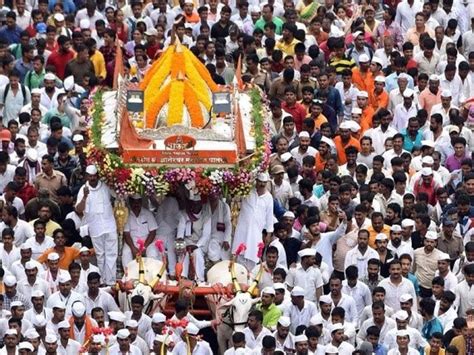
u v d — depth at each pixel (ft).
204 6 332.19
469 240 282.97
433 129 304.09
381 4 342.85
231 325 262.88
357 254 276.62
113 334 261.24
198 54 315.99
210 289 265.13
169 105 272.31
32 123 299.38
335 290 268.82
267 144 273.13
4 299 267.59
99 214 270.67
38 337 259.80
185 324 260.42
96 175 270.87
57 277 270.05
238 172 268.62
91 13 333.42
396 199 287.48
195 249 270.67
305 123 298.76
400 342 263.29
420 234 281.33
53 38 323.37
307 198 285.64
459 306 273.13
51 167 286.05
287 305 267.39
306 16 334.24
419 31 332.19
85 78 313.53
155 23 333.42
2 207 277.85
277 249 272.72
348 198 282.56
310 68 312.09
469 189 288.51
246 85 290.15
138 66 317.22
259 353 260.01
